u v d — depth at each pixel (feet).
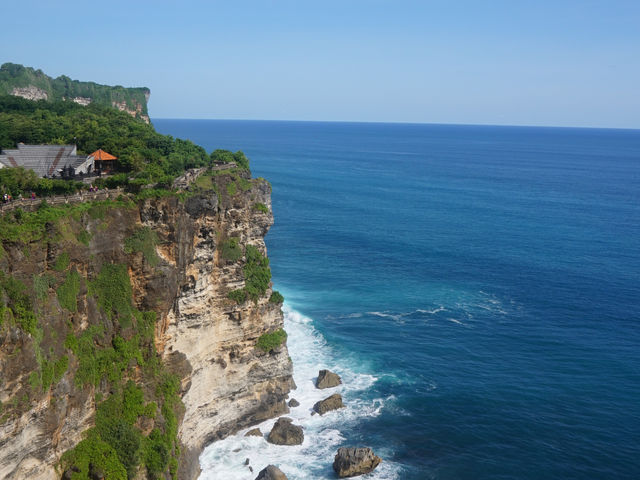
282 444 184.96
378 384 219.41
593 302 297.74
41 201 134.00
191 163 230.07
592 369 228.63
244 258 193.36
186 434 170.91
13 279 112.27
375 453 180.45
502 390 214.48
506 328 266.36
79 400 127.95
